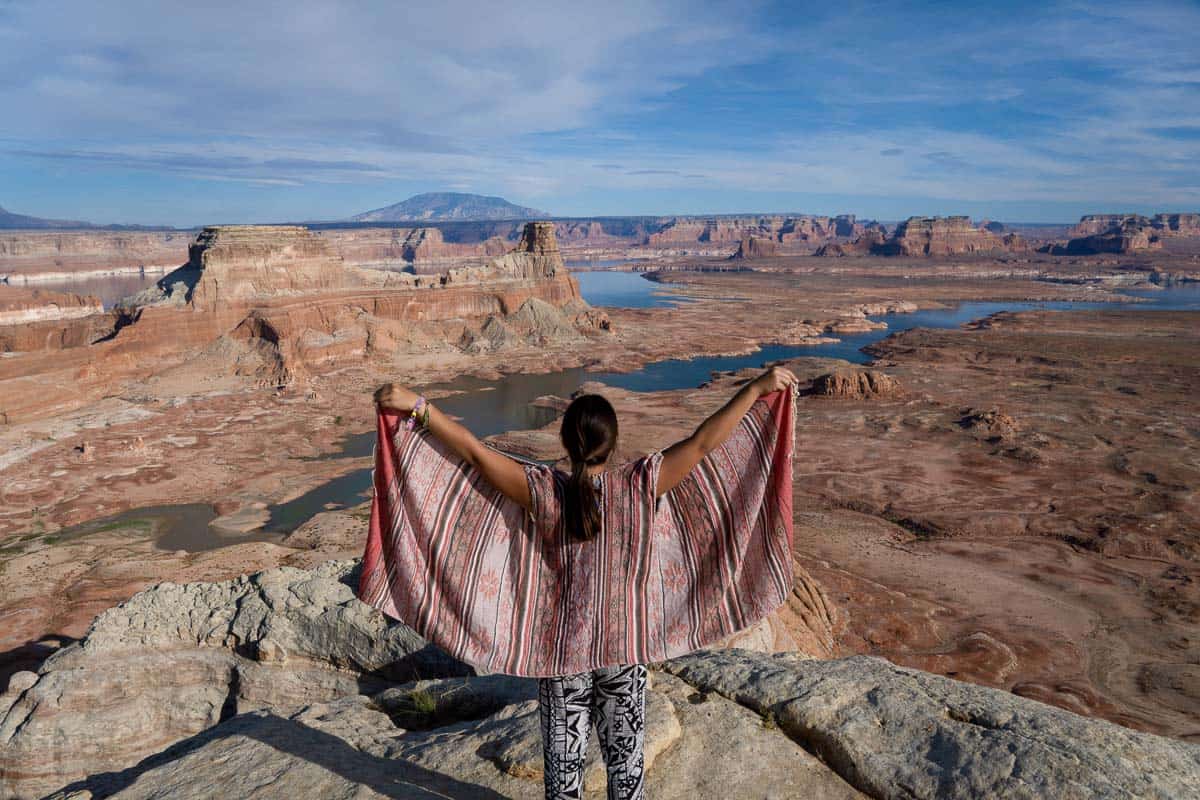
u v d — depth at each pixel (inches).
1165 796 156.5
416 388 4141.2
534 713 214.2
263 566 1710.1
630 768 141.9
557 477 133.3
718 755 193.2
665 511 141.2
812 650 1210.6
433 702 253.4
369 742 215.6
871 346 5757.9
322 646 490.6
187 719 525.3
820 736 195.6
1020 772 166.9
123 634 542.3
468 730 213.2
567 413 132.3
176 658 530.9
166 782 192.7
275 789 184.9
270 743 211.2
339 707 253.8
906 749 184.9
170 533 2009.1
